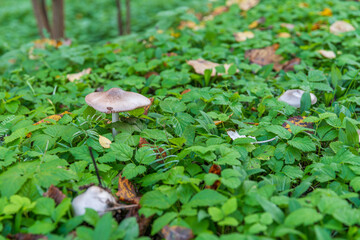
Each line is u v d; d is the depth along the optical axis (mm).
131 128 434
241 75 677
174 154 414
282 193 344
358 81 612
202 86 650
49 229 288
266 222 286
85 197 318
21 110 552
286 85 598
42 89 630
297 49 750
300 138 408
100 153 419
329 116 437
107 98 396
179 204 347
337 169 368
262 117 524
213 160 393
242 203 323
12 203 319
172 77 632
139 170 368
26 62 777
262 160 411
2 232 302
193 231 300
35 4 1296
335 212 290
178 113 489
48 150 413
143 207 325
